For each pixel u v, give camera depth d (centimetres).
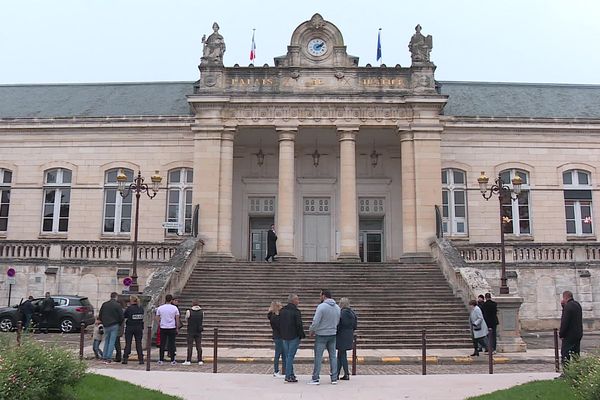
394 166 3319
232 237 3259
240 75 2919
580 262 2711
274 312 1369
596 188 3219
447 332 1991
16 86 3784
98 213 3198
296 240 3259
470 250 2697
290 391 1132
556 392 1020
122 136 3244
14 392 783
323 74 2923
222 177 2841
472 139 3209
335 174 3319
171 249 2705
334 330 1251
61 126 3247
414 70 2898
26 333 1062
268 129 2966
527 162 3209
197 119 2877
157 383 1203
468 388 1170
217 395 1080
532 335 2486
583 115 3344
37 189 3250
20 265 2748
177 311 1645
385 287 2330
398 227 3262
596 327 2675
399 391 1136
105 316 1619
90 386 1000
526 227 3178
